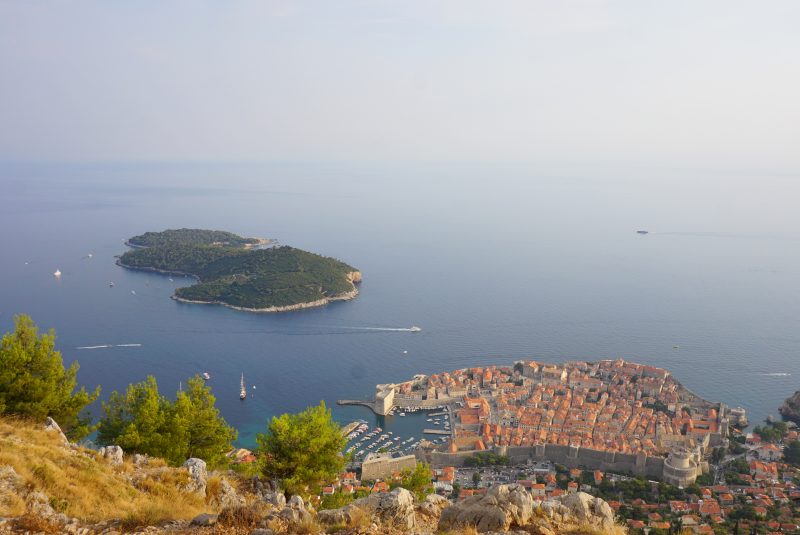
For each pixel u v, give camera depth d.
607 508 28.41
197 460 34.22
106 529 22.98
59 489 26.81
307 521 23.61
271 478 38.78
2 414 35.53
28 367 38.94
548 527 25.38
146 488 30.53
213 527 23.05
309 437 39.41
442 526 25.39
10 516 23.16
